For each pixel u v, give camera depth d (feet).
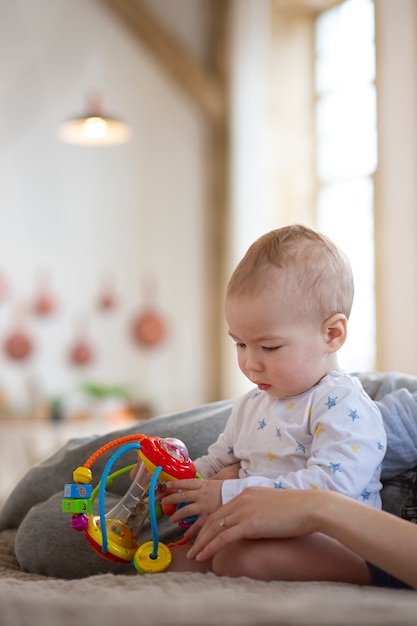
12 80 18.44
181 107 19.63
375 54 15.38
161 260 19.47
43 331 18.51
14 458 14.93
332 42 18.33
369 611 2.62
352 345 16.93
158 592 3.14
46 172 18.63
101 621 2.37
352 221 17.56
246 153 18.79
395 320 14.84
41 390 18.37
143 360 19.24
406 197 14.71
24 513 5.57
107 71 19.06
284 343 4.28
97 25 18.99
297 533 3.65
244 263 4.43
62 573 4.83
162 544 4.04
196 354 19.58
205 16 19.79
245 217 18.75
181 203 19.65
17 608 2.46
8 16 18.40
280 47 18.86
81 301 18.83
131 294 19.22
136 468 4.20
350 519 3.57
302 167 18.85
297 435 4.34
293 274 4.30
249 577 3.75
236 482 3.97
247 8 18.86
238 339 4.43
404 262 14.71
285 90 18.86
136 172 19.31
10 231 18.37
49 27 18.69
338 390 4.28
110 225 19.11
